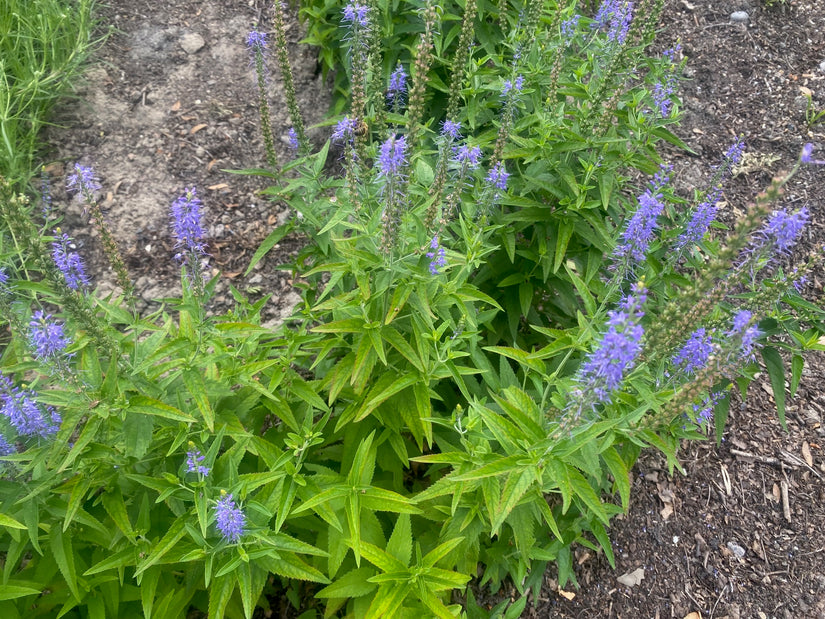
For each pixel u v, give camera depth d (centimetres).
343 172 97
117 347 46
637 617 66
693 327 46
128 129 100
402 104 76
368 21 66
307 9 99
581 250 71
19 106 94
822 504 73
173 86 107
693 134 111
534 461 43
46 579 48
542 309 78
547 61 76
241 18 119
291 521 55
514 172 73
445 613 46
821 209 100
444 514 57
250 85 110
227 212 95
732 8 130
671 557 70
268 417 68
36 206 88
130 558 46
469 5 63
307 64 113
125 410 44
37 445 47
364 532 53
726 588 68
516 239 76
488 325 67
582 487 45
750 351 49
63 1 106
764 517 73
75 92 101
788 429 79
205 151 100
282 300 87
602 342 38
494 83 72
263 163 102
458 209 72
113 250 49
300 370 76
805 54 123
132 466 50
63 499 48
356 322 52
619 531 71
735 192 104
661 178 65
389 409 58
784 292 52
